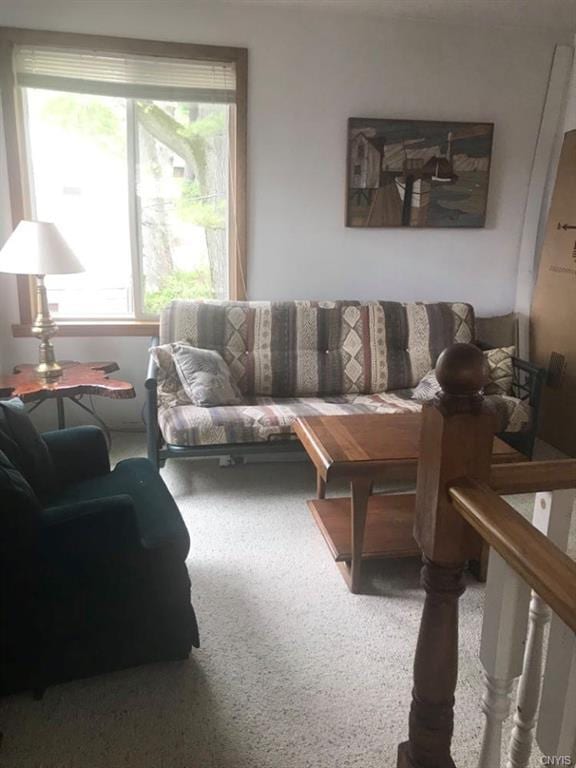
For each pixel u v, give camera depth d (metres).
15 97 3.18
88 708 1.63
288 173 3.53
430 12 3.35
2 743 1.51
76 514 1.57
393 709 1.65
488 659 0.94
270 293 3.69
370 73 3.48
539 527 1.00
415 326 3.47
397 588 2.20
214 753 1.50
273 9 3.30
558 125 3.73
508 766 1.14
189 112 3.43
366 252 3.73
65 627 1.63
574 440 3.45
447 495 0.91
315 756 1.49
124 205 3.50
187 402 3.01
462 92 3.60
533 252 3.88
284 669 1.79
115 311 3.64
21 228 2.86
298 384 3.33
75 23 3.14
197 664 1.80
